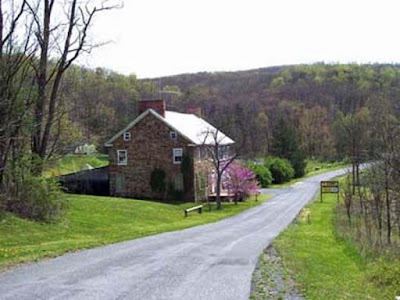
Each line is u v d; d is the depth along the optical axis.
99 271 14.01
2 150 24.56
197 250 18.75
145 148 52.03
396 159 21.97
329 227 31.23
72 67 43.97
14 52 25.09
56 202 27.66
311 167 95.38
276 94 124.06
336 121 93.94
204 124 60.16
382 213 27.16
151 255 17.23
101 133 78.06
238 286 12.24
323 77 129.88
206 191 53.94
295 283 12.66
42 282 12.45
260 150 90.12
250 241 22.28
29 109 27.25
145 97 104.94
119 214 34.94
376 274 14.13
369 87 106.94
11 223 23.61
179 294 11.36
